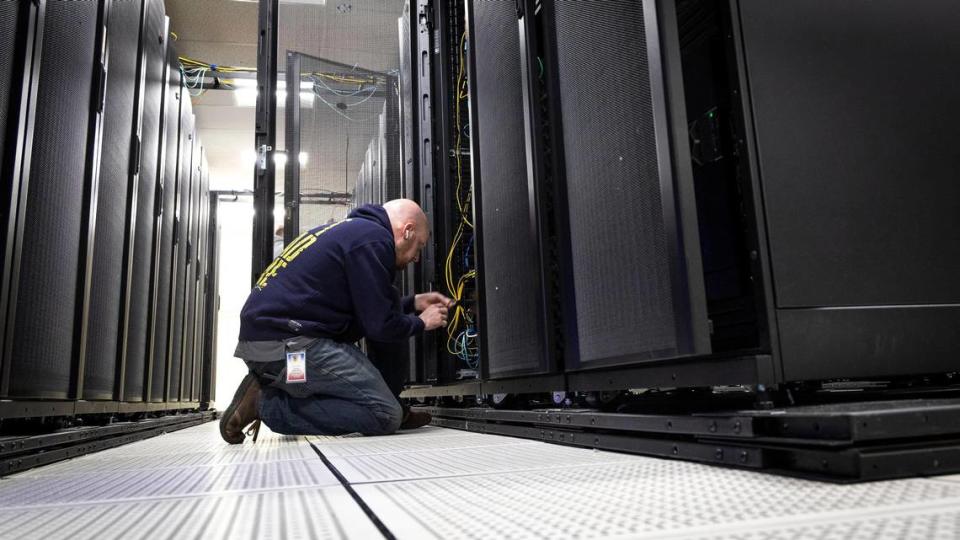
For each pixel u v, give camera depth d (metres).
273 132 4.52
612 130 2.06
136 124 4.32
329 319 2.89
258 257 4.34
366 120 4.90
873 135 1.83
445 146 4.34
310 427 2.92
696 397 2.12
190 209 7.33
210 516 1.01
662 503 1.01
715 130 2.00
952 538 0.70
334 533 0.86
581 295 2.26
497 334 3.04
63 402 2.93
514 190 2.84
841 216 1.72
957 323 1.83
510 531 0.84
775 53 1.75
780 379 1.55
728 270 1.96
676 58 1.74
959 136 1.97
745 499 1.02
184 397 7.14
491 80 3.19
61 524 0.98
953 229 1.89
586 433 2.08
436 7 4.57
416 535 0.83
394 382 3.66
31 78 2.49
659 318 1.79
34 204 2.61
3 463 1.83
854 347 1.66
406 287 4.68
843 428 1.15
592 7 2.21
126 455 2.50
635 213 1.92
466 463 1.69
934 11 2.02
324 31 4.91
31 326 2.59
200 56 7.84
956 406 1.24
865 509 0.89
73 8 3.00
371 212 3.18
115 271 3.90
